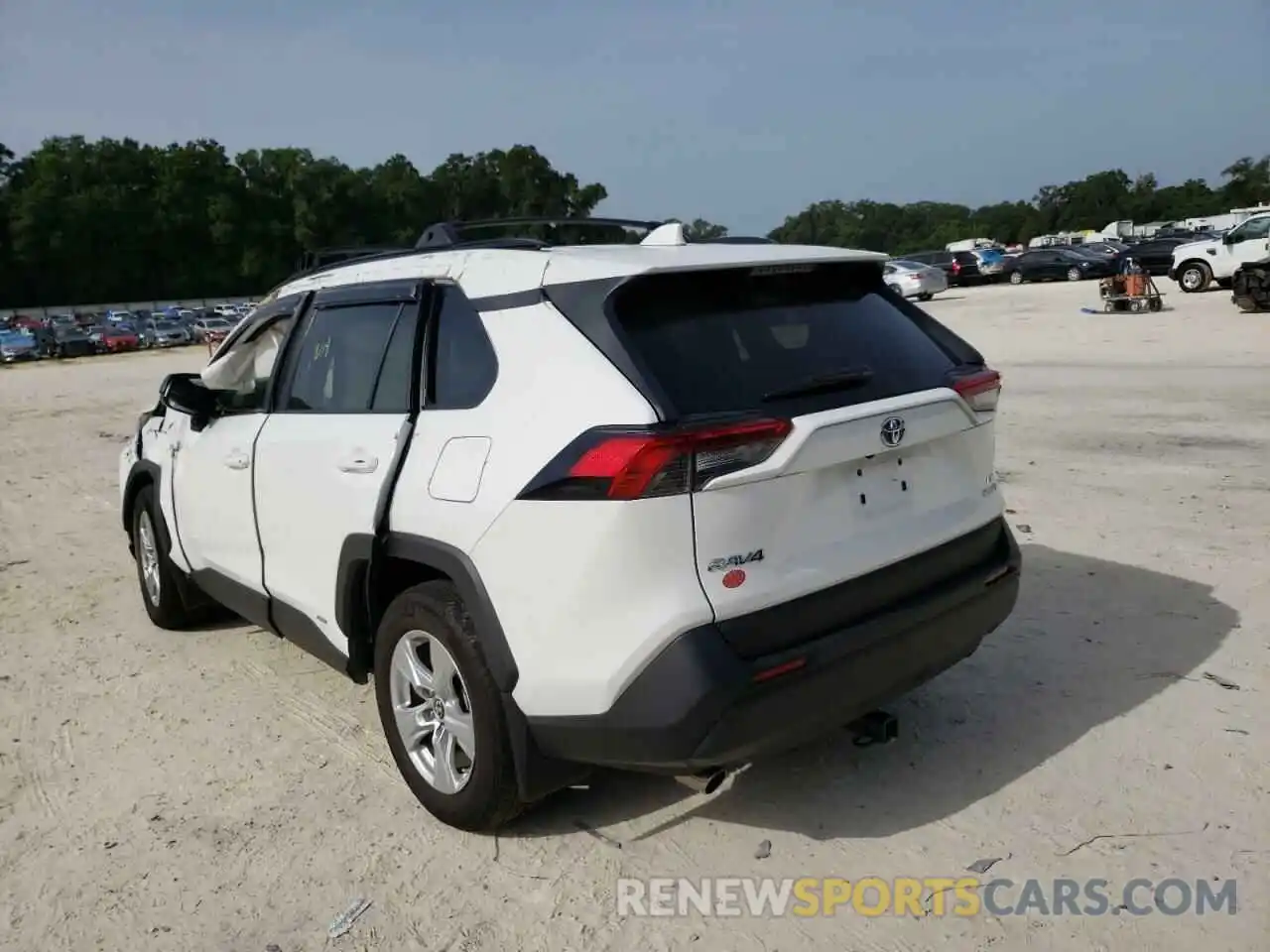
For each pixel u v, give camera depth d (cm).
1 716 455
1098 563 579
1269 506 673
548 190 9356
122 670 505
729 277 323
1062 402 1153
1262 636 467
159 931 302
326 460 376
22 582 671
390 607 353
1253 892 297
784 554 298
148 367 3125
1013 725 399
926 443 339
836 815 346
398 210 11238
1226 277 2609
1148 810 338
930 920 292
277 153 11356
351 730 429
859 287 365
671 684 281
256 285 11112
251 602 448
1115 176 12794
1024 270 4147
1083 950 278
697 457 280
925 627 326
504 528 303
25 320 7394
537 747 314
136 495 571
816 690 298
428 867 328
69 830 359
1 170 10812
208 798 376
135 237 10519
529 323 317
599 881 317
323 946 293
